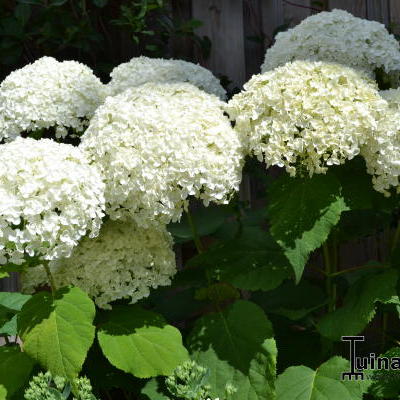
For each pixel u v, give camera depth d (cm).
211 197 214
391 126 212
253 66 418
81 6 385
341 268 397
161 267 238
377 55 289
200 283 265
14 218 187
